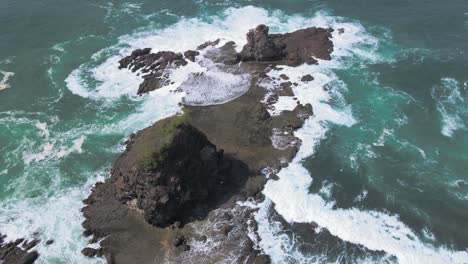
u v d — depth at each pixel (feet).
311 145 207.21
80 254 165.99
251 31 264.11
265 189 186.50
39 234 173.68
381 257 161.17
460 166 196.95
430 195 184.44
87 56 277.03
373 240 166.81
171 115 226.99
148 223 173.78
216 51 271.69
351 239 167.32
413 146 206.80
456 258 160.97
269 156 200.95
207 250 163.84
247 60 259.60
